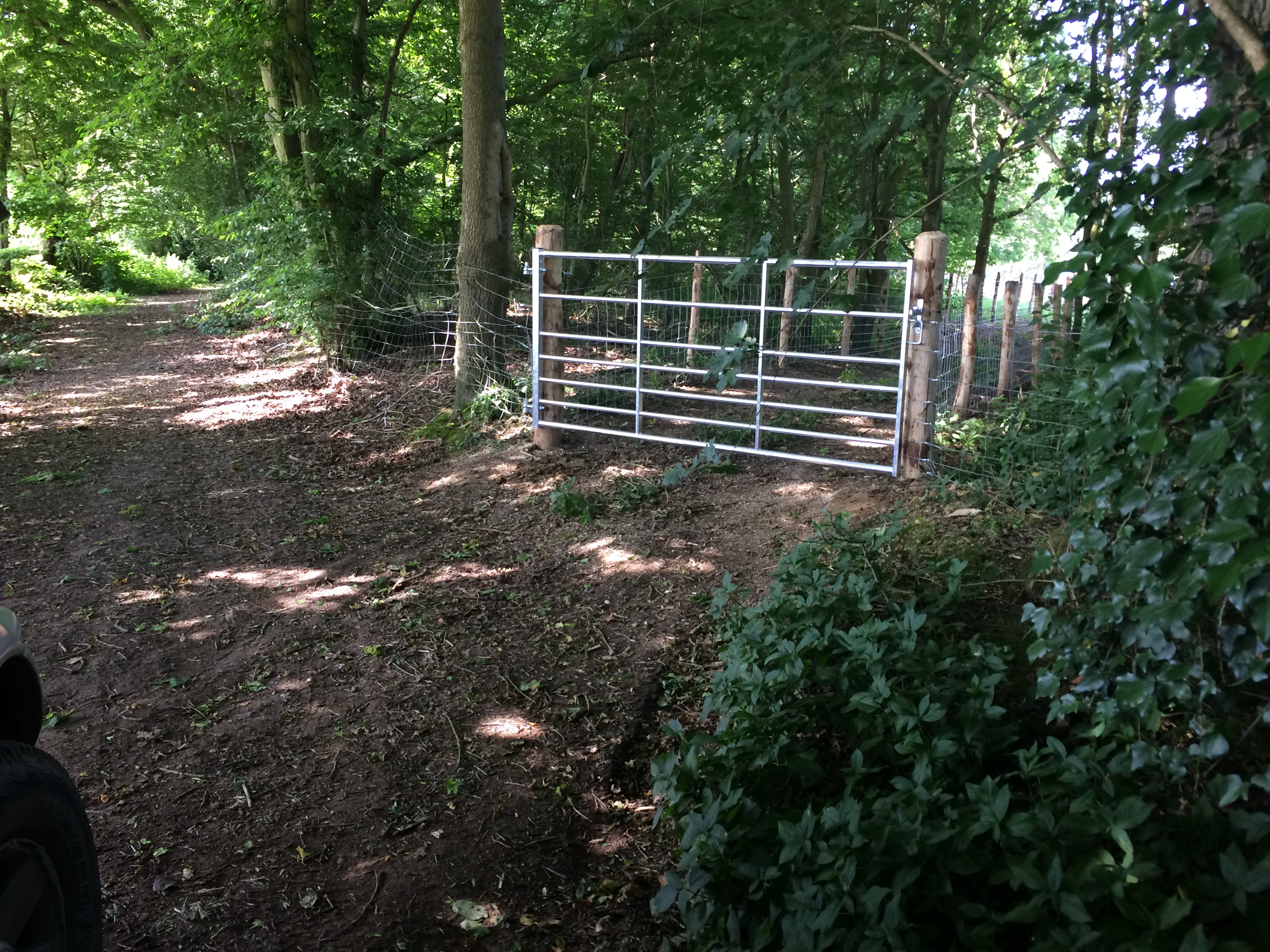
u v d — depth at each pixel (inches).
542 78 616.7
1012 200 851.4
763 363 407.2
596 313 458.3
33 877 86.4
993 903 105.3
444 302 459.8
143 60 501.7
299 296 451.8
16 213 879.7
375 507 292.4
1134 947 83.8
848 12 130.5
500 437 343.3
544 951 123.2
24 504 286.0
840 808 115.3
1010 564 192.4
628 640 205.2
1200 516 92.0
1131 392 88.0
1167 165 89.4
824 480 279.3
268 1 458.3
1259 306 86.7
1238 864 88.4
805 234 560.4
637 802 156.3
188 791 150.9
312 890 130.6
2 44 722.8
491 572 241.6
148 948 118.0
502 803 152.2
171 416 402.0
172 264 1272.1
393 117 625.6
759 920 116.6
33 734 104.0
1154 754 103.5
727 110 144.6
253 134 507.8
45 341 627.5
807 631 160.4
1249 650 92.3
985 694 136.3
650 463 309.4
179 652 197.3
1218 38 111.2
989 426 279.0
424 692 183.3
